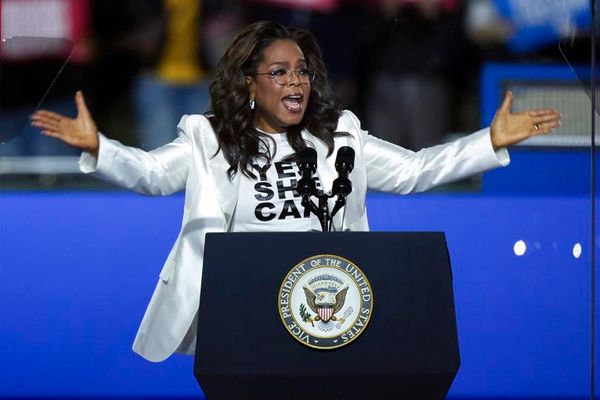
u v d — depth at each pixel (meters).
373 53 23.39
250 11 24.33
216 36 24.38
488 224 18.91
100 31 23.75
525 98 21.28
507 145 13.24
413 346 10.76
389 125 23.53
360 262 11.02
